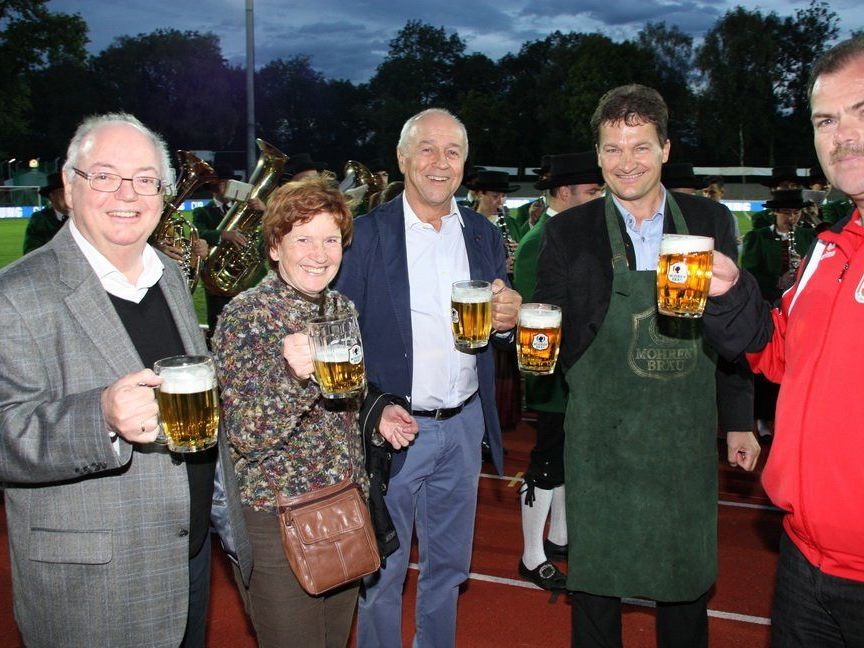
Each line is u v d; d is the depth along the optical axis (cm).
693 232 333
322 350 242
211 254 665
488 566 510
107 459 203
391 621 350
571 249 331
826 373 227
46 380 216
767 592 472
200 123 8344
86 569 221
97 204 226
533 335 286
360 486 290
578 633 343
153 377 201
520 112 7250
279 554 274
